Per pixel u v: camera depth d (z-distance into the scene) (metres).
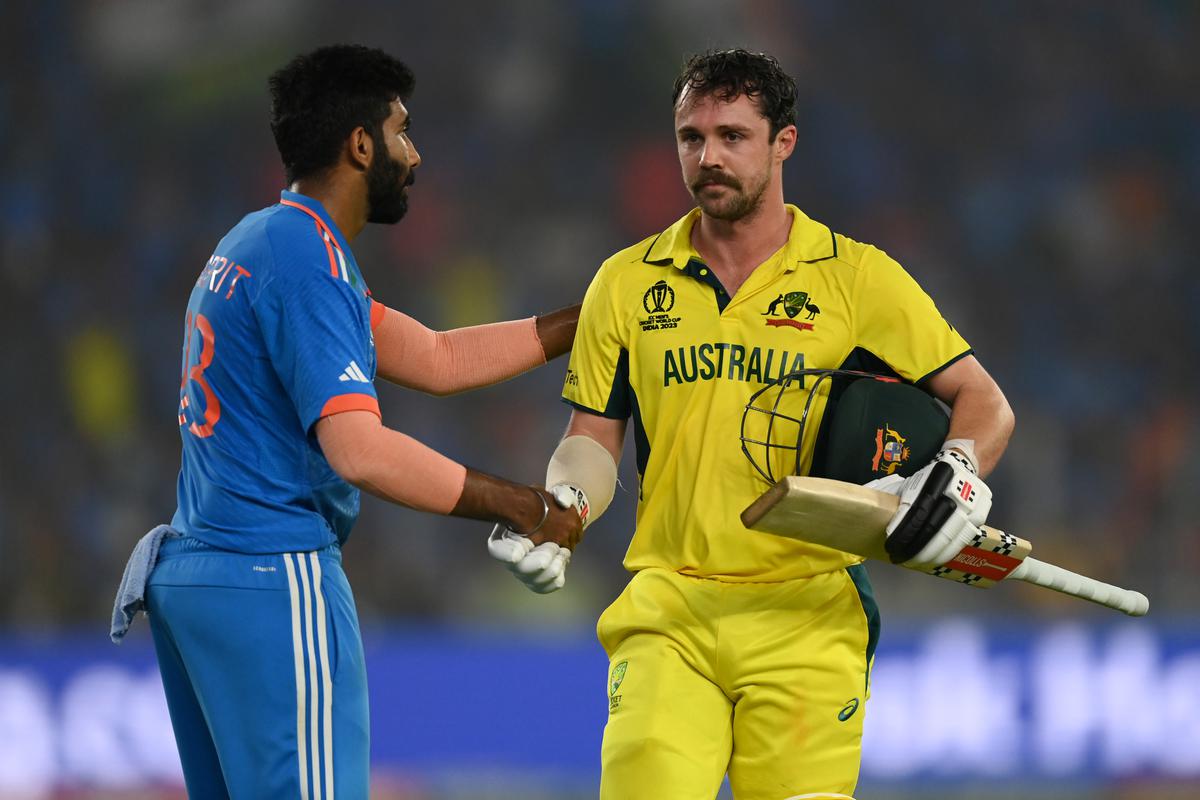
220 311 10.84
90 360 40.97
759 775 11.46
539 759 24.16
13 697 23.11
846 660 11.59
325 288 10.71
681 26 48.84
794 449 11.49
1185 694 24.62
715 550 11.48
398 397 39.78
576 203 47.09
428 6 48.53
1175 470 41.31
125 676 23.34
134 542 37.41
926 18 50.16
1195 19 51.03
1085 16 50.66
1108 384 44.09
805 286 11.58
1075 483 40.84
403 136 11.60
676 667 11.51
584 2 48.78
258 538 10.73
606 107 48.25
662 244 12.02
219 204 45.66
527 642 24.45
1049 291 46.12
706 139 11.30
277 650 10.61
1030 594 34.72
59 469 38.06
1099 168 48.69
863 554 11.15
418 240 45.62
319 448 10.85
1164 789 24.52
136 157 45.88
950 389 11.59
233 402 10.81
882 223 47.50
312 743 10.59
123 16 46.94
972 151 48.88
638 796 11.22
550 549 11.14
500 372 13.41
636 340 11.85
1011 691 24.44
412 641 24.36
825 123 48.91
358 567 35.72
